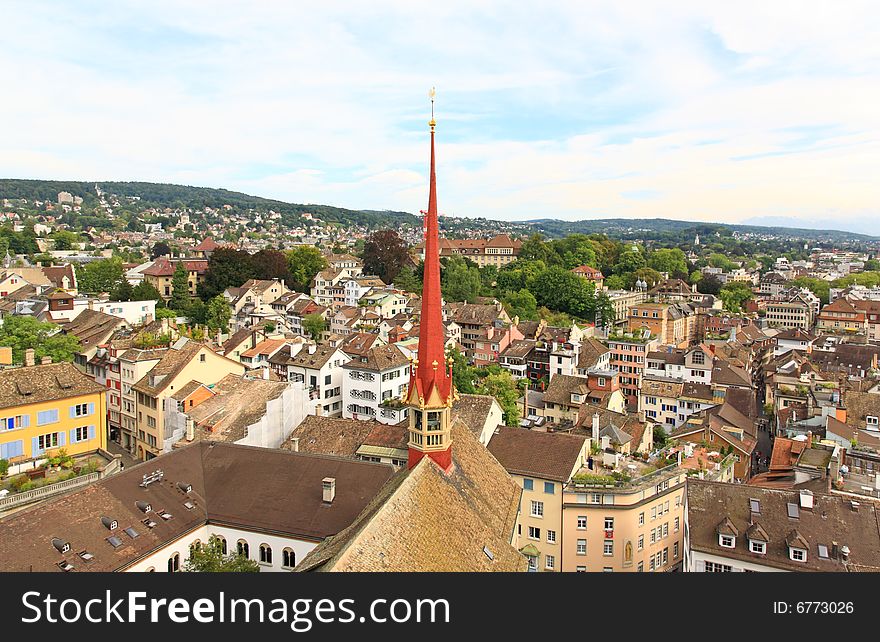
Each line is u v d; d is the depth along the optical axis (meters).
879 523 58.12
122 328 120.50
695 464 89.06
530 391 138.38
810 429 106.94
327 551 38.88
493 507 47.75
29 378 74.50
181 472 60.06
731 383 143.75
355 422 78.31
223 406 81.75
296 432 79.00
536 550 74.69
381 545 33.59
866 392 115.31
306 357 119.94
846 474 73.00
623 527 72.44
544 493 74.44
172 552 53.41
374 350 115.81
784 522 60.22
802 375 148.88
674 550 78.81
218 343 134.50
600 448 84.56
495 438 80.50
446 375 43.56
